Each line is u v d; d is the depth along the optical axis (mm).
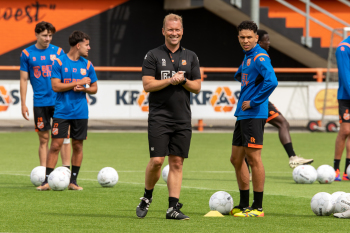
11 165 32625
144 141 46875
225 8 65250
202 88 53344
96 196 22078
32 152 39000
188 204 20562
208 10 70625
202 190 23922
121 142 45969
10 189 23859
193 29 70625
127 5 69312
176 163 17609
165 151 17297
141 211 17484
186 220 17172
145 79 17297
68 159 26250
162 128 17266
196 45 70812
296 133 54094
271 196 22328
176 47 17656
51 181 23359
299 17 70562
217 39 71062
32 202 20547
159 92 17297
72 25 68375
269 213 18688
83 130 24094
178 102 17312
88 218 17406
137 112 52844
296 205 20312
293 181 27328
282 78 69000
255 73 18062
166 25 17328
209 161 35344
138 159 35812
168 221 16969
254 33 18156
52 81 23609
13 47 67312
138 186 25000
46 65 26484
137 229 15680
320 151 40531
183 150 17484
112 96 52500
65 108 23750
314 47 62094
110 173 24594
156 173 17391
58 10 68062
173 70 17375
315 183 26797
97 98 52312
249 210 18094
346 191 24109
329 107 54500
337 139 27891
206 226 16172
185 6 66688
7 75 66812
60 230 15523
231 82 53656
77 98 23938
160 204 20500
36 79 26469
